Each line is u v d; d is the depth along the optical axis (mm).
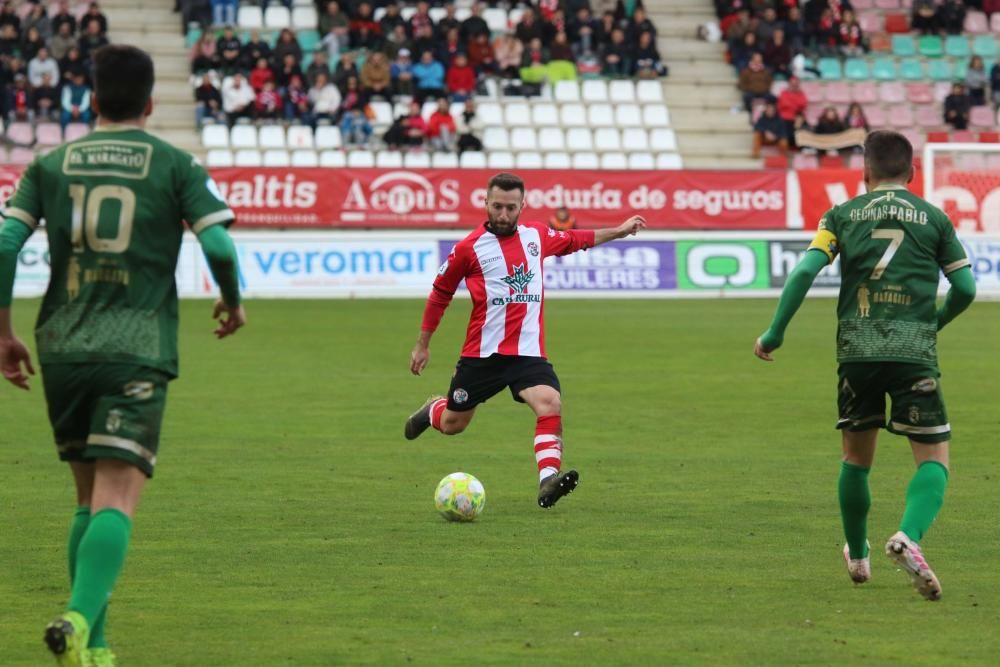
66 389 14977
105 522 14469
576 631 17094
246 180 86625
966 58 107438
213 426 36812
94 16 92812
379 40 98500
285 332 63406
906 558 17578
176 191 15219
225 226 15289
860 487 19406
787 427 37031
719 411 40000
